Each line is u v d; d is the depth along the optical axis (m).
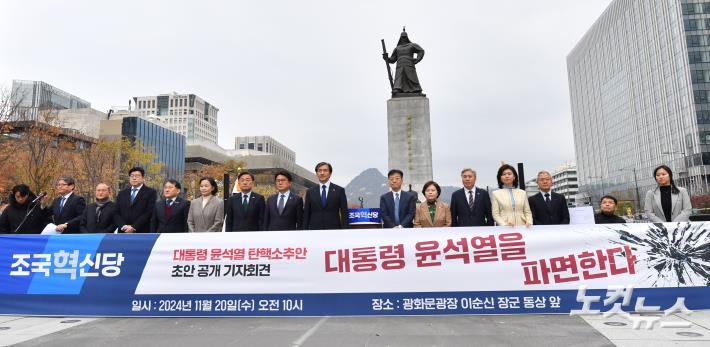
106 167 37.19
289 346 4.69
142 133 66.06
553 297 6.00
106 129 64.25
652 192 7.26
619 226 6.16
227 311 6.21
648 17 87.38
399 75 18.19
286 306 6.18
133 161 40.06
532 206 7.43
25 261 6.57
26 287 6.47
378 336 5.02
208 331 5.40
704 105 74.00
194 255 6.39
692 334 4.91
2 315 6.39
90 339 5.08
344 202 7.46
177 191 7.81
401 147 17.17
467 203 7.34
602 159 111.50
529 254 6.13
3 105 24.78
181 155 79.31
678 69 78.25
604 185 110.19
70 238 6.60
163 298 6.29
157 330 5.48
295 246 6.33
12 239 6.67
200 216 7.73
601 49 109.94
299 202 7.54
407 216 7.44
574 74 130.00
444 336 4.97
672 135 80.50
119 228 7.62
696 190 67.56
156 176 49.25
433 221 7.51
